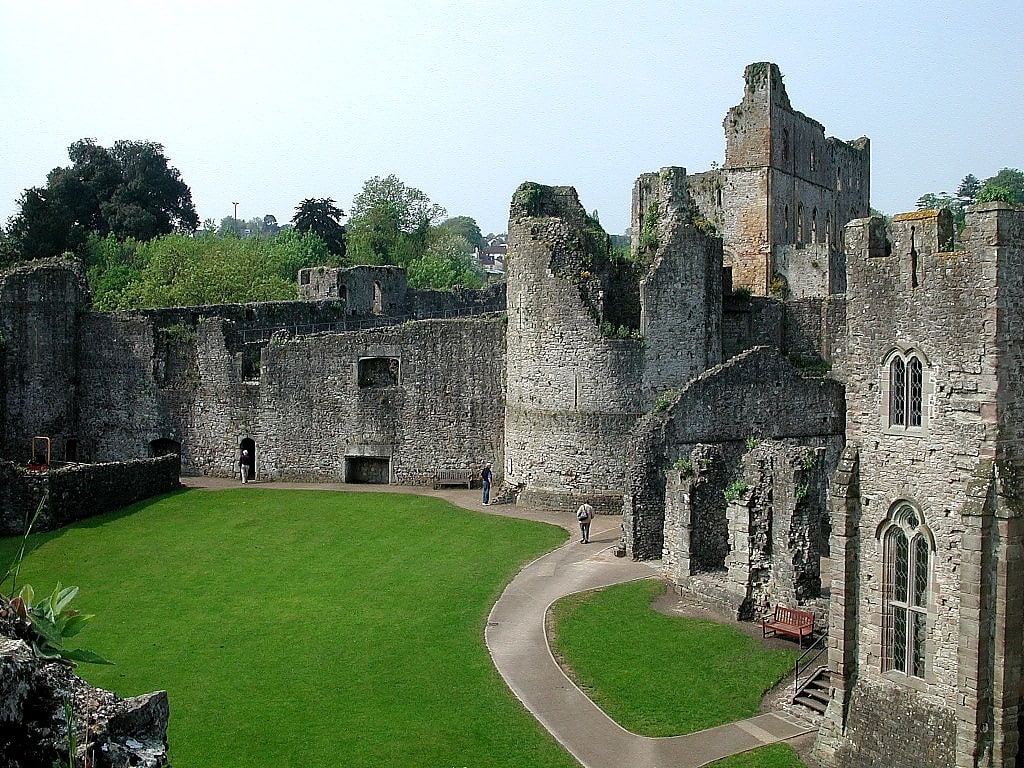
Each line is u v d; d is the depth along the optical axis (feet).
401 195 463.01
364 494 175.01
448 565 128.16
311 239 385.09
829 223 316.40
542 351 164.96
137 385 198.39
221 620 106.52
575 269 162.61
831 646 77.41
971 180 421.59
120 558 130.82
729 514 108.99
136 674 90.89
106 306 268.62
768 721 82.38
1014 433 67.51
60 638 43.83
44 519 143.43
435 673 91.76
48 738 38.65
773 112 270.26
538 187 174.81
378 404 185.98
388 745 77.30
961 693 67.87
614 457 161.48
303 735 78.79
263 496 171.94
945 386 69.62
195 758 74.64
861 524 75.87
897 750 71.72
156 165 394.52
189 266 283.18
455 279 371.76
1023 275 67.21
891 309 73.31
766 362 154.92
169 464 175.94
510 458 171.63
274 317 216.74
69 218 329.31
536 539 142.31
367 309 256.73
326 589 117.80
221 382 193.47
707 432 148.66
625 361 161.17
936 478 70.28
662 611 109.19
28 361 194.39
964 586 67.51
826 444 161.89
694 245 164.35
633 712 83.82
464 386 183.11
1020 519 66.13
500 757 75.77
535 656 95.96
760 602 105.60
